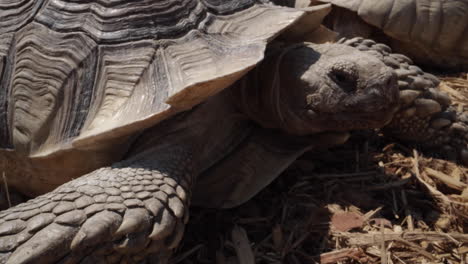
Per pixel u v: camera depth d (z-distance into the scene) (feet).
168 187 1.93
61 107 2.06
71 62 2.06
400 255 2.11
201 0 2.11
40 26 2.11
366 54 2.14
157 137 2.08
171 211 1.90
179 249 2.14
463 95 3.03
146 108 1.95
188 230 2.20
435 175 2.42
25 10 2.15
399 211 2.29
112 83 2.02
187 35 2.05
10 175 2.24
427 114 2.48
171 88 1.95
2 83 2.15
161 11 2.06
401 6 3.28
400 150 2.58
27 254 1.78
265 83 2.18
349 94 2.09
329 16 3.51
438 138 2.55
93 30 2.06
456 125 2.53
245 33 2.08
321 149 2.53
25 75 2.11
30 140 2.10
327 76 2.10
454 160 2.56
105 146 2.03
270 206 2.27
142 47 2.03
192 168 2.06
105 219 1.83
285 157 2.26
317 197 2.31
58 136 2.05
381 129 2.61
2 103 2.15
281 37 2.31
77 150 2.04
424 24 3.31
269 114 2.21
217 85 1.93
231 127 2.25
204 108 2.13
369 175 2.42
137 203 1.87
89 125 2.00
